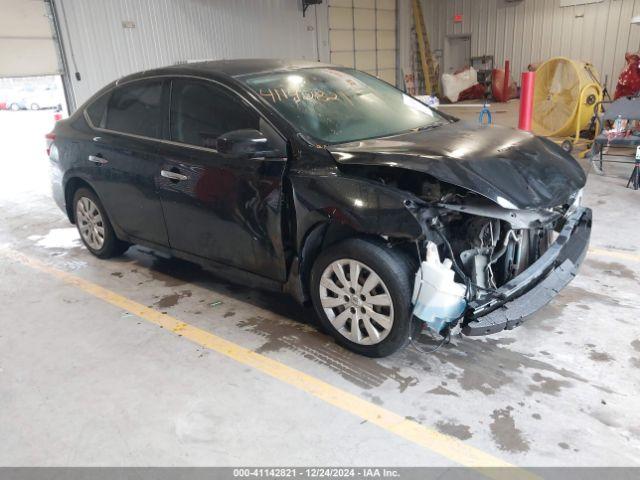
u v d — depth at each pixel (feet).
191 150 10.71
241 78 10.51
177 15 37.32
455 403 8.02
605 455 6.88
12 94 61.52
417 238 7.84
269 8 44.52
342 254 8.82
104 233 13.96
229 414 8.01
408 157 8.49
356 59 56.49
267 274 10.12
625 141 20.35
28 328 10.94
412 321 8.57
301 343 9.89
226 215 10.26
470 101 57.82
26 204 21.33
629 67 29.89
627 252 13.38
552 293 8.83
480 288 8.32
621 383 8.30
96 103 13.43
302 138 9.27
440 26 63.00
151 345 10.06
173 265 14.02
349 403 8.14
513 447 7.08
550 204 8.46
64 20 31.37
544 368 8.77
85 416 8.11
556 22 53.47
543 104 28.37
